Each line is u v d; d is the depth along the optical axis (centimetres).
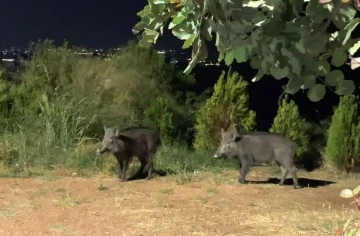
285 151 967
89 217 765
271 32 205
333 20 205
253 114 1253
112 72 1474
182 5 223
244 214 783
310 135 1282
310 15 203
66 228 714
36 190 924
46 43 1530
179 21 219
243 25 203
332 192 933
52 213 784
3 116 1291
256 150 980
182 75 1622
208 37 213
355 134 1127
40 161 1099
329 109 1367
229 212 794
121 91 1452
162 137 1294
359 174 1112
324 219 750
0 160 1083
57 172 1059
